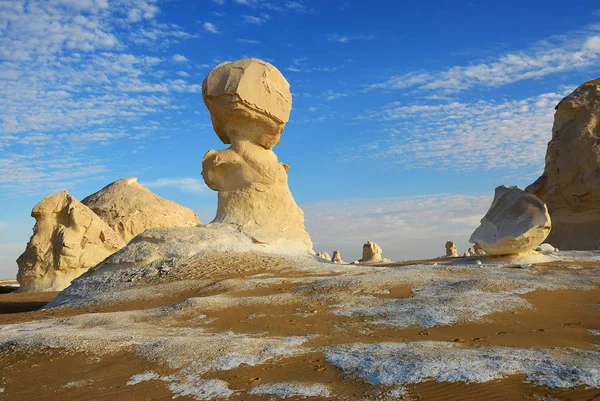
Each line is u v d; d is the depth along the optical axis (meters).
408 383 7.05
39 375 9.05
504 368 7.23
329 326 11.45
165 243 22.23
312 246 25.25
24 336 11.30
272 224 24.23
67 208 31.48
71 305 18.16
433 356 7.99
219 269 19.94
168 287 18.19
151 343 10.05
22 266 31.31
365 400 6.71
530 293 13.22
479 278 14.91
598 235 28.69
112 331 11.49
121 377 8.59
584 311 11.70
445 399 6.49
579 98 30.12
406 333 10.34
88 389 8.21
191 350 9.40
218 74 24.27
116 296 18.00
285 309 13.24
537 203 20.14
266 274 19.00
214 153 24.86
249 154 24.42
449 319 11.06
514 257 19.91
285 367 8.38
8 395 8.33
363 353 8.60
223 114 24.25
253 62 24.39
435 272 16.66
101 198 39.78
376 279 15.60
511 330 10.17
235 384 7.79
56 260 30.66
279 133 25.03
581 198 29.08
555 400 6.18
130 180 41.69
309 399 6.95
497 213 21.11
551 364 7.30
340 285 15.09
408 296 13.66
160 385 8.08
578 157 29.19
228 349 9.38
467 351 8.27
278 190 24.89
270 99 24.11
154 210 39.34
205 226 23.72
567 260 20.05
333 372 7.95
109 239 32.12
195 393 7.58
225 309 13.55
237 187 24.75
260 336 10.77
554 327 10.38
